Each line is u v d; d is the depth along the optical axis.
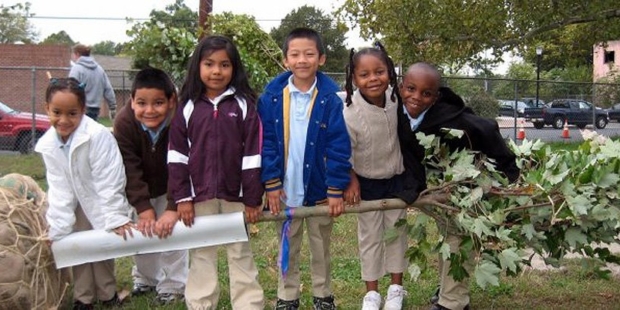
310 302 4.55
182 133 3.78
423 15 13.80
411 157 3.99
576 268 5.40
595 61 42.25
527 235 3.65
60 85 3.86
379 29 14.25
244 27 9.95
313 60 3.88
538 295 4.80
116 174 3.92
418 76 3.84
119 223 3.87
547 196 3.62
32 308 3.86
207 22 10.27
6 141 14.10
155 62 8.80
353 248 6.06
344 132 3.86
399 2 13.68
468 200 3.67
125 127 4.09
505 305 4.61
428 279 5.11
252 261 3.98
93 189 3.97
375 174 4.16
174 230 3.80
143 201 3.99
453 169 3.75
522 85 24.75
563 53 19.39
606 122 24.92
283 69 10.17
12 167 11.81
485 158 3.95
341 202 3.84
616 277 5.18
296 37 3.92
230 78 3.80
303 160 3.93
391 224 4.30
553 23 14.72
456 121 3.89
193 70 3.80
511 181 3.93
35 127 13.98
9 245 3.77
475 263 3.72
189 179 3.79
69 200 3.92
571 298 4.75
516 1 14.05
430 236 6.09
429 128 3.91
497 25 14.36
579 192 3.66
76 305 4.32
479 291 4.84
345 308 4.50
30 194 4.27
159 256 4.61
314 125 3.89
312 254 4.23
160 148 4.16
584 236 3.69
